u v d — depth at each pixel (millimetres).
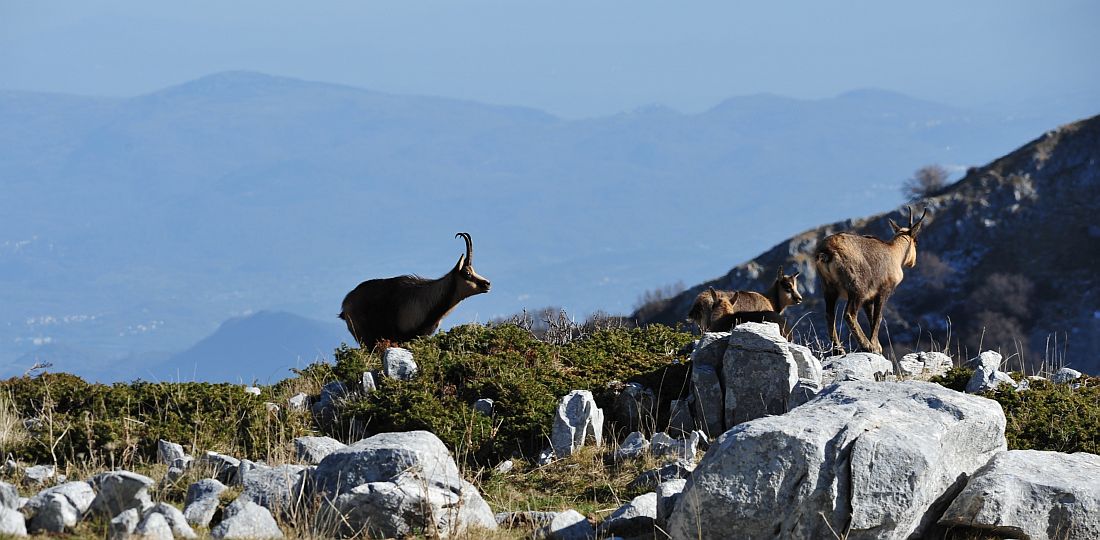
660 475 33750
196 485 28953
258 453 36906
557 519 28438
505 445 39469
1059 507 26547
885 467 25422
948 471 27484
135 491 26578
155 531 24359
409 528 26953
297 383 48375
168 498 30078
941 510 27516
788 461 25312
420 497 26844
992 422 28750
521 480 36281
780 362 39844
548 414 40281
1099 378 48188
